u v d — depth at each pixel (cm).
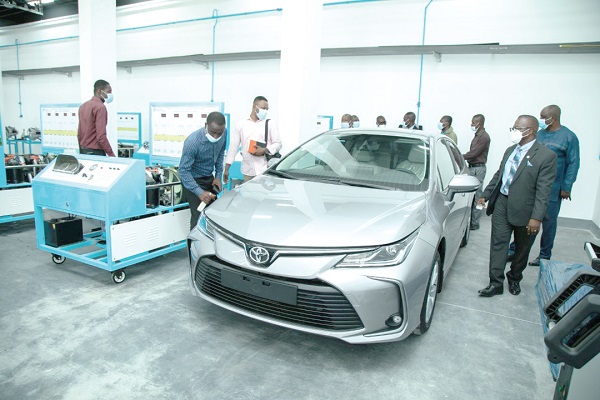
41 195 321
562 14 574
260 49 833
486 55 631
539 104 606
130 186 295
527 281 351
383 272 193
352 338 193
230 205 241
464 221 360
